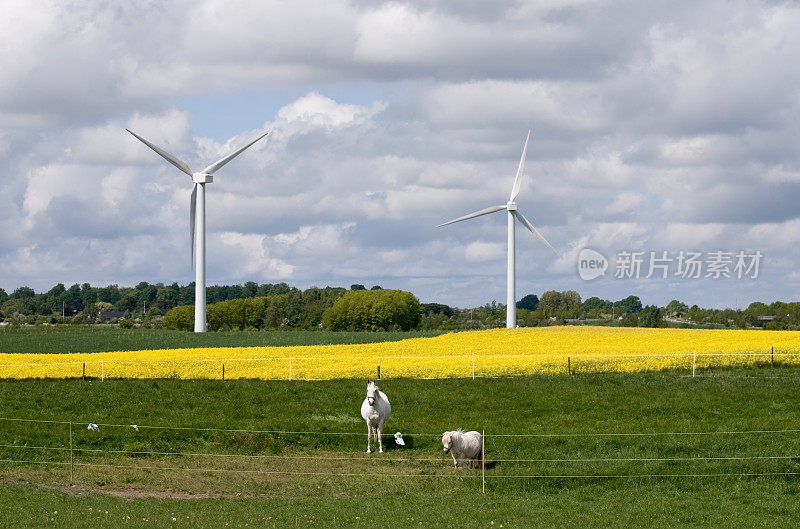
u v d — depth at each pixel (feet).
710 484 117.08
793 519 100.99
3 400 176.24
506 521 98.99
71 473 123.24
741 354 223.51
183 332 418.72
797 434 139.03
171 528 92.89
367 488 117.39
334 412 167.73
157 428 151.02
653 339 285.64
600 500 110.01
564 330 349.41
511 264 400.67
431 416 163.63
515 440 141.59
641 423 152.87
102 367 217.15
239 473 126.52
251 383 196.24
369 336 387.14
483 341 291.79
